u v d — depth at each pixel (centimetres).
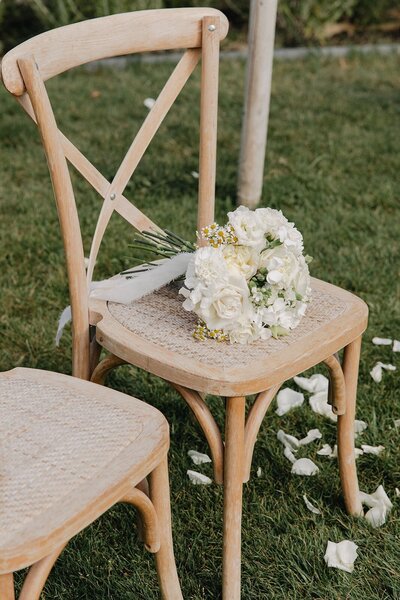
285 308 175
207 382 162
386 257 339
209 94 204
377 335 287
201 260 171
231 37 708
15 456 143
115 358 182
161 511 160
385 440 236
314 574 195
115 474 140
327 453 233
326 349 177
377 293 314
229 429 168
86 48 185
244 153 374
